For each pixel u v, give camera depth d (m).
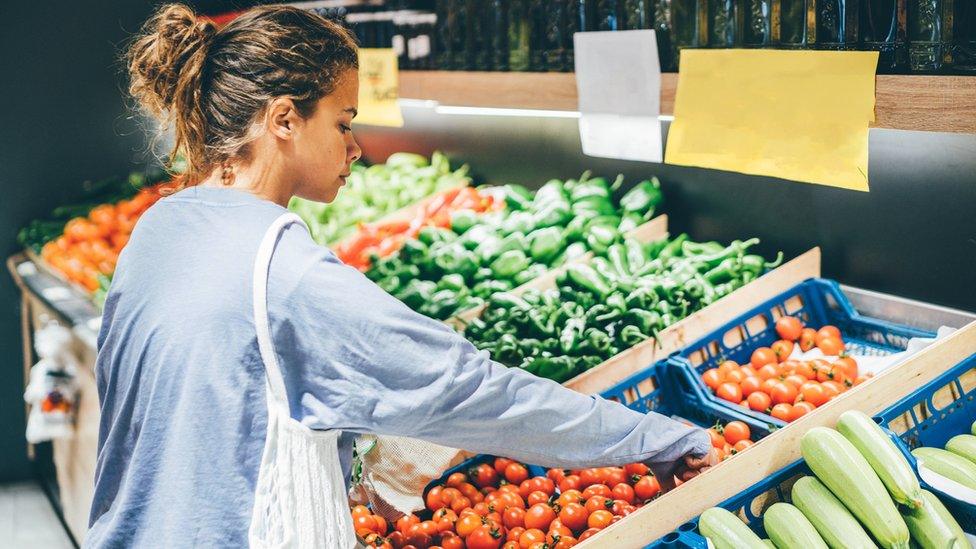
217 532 1.41
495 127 4.13
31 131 5.09
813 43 2.34
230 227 1.47
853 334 2.62
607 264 2.98
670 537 1.80
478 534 2.04
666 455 1.75
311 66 1.51
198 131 1.55
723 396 2.36
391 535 2.10
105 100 5.25
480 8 3.31
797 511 1.81
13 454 5.11
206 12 4.82
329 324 1.42
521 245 3.30
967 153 2.38
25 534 4.46
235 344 1.42
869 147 2.63
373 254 3.59
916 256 2.56
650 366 2.45
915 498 1.74
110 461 1.54
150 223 1.54
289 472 1.43
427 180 4.30
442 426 1.48
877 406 2.02
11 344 5.11
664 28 2.71
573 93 2.85
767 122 2.31
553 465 1.63
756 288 2.65
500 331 2.76
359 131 5.10
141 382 1.48
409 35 3.80
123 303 1.51
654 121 2.63
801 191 2.84
